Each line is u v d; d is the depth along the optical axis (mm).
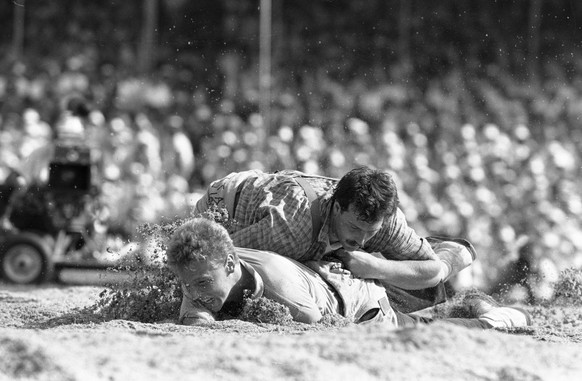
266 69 41469
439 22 48031
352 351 7809
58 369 7039
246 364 7430
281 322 10539
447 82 44969
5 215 23234
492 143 35062
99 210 23875
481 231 31250
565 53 47594
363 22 47938
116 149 31094
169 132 35875
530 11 48000
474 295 12648
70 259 22938
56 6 47406
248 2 47469
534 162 32625
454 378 7508
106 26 47219
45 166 23453
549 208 29719
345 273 11109
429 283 11492
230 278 10375
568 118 43531
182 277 10211
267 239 10906
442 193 33312
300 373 7320
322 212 10906
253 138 36312
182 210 29375
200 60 45844
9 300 14312
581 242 28922
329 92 43500
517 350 8250
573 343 10109
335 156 34938
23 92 41219
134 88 41656
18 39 46406
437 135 40531
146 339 8258
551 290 14867
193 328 9906
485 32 47812
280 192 11086
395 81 45344
